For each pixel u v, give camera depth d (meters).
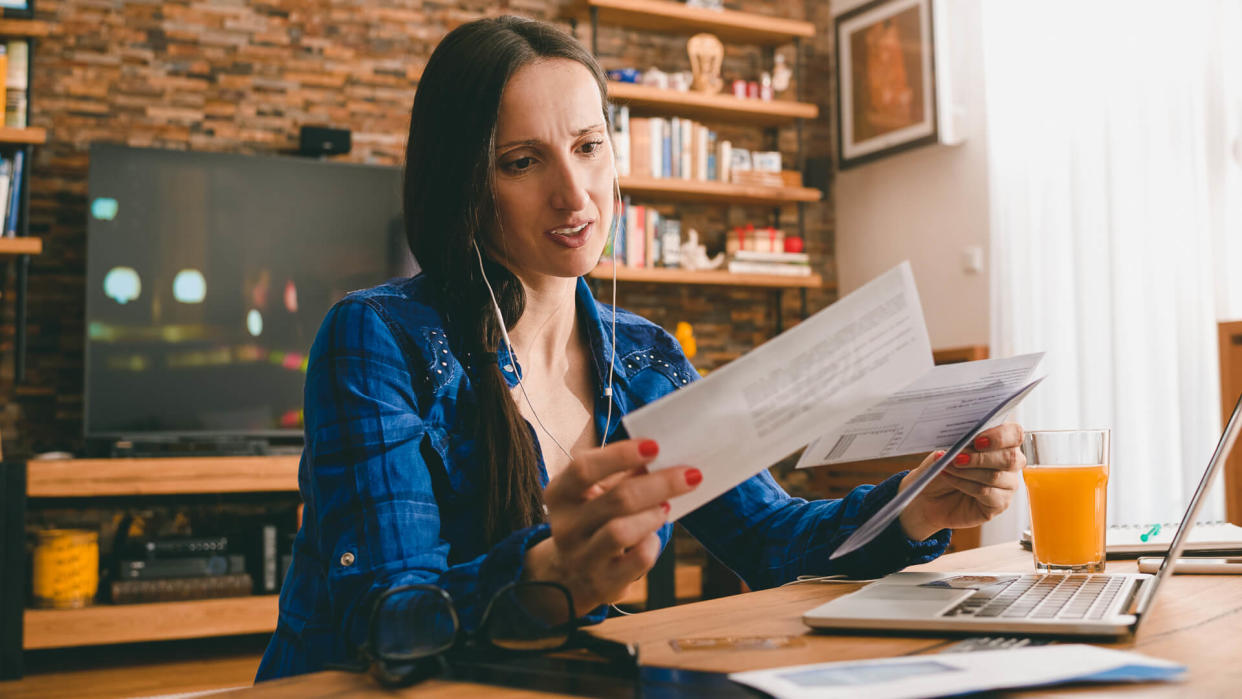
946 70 4.32
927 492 0.94
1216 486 3.16
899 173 4.62
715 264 4.52
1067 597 0.75
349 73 4.20
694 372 1.21
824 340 0.66
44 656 3.59
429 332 0.97
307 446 0.92
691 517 1.11
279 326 3.85
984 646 0.64
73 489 3.30
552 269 1.01
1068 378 3.74
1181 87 3.36
